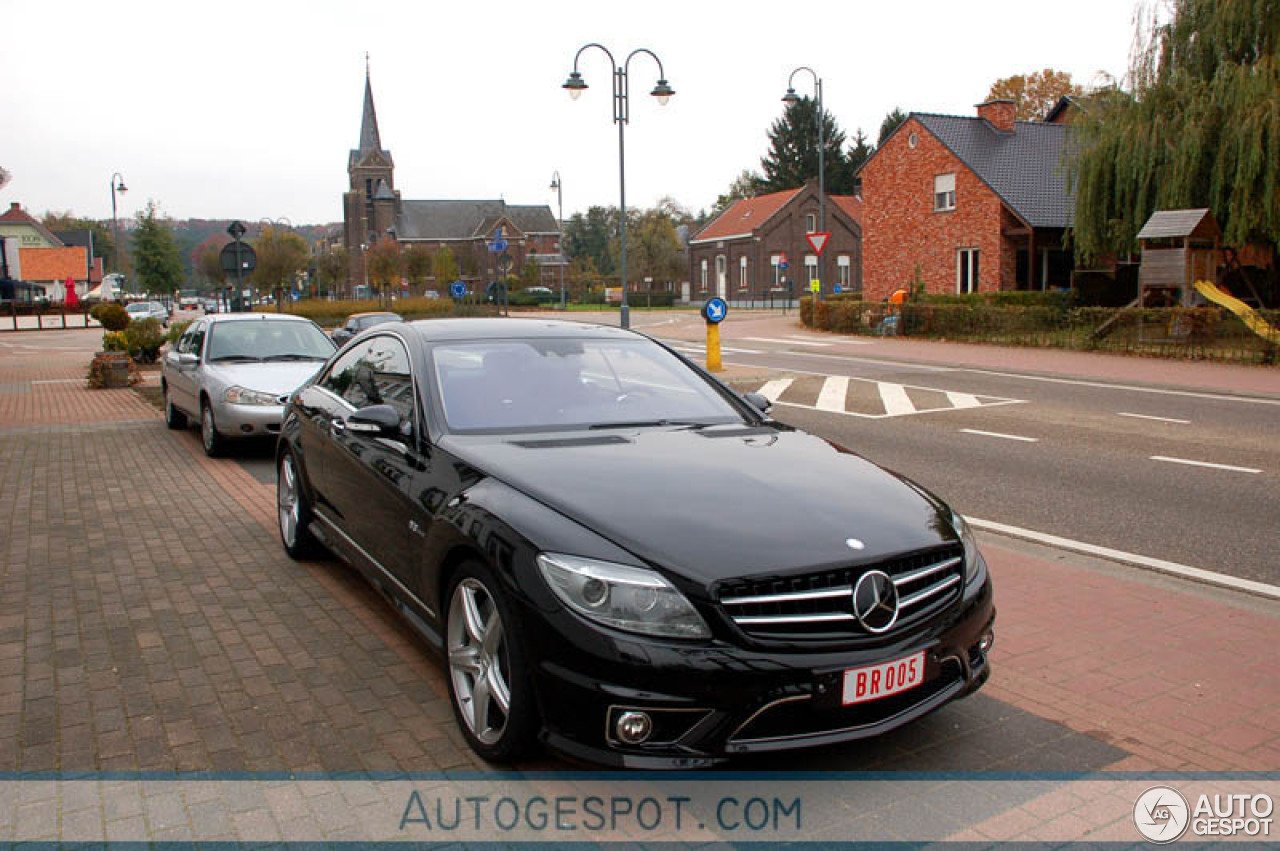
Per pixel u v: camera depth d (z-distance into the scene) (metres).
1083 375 17.39
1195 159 22.22
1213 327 19.53
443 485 3.80
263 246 50.88
